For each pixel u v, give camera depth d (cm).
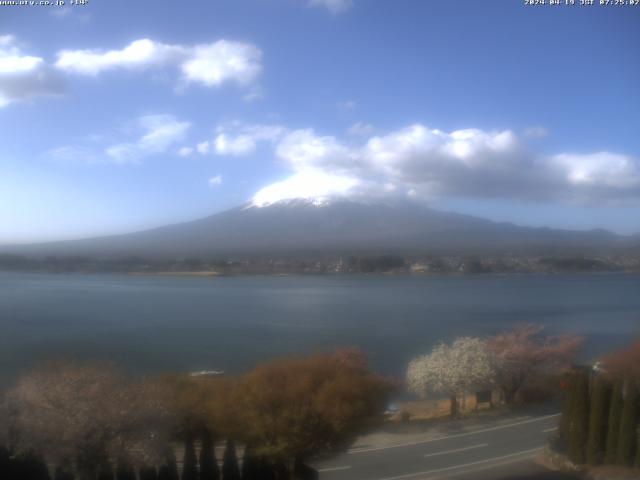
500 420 1088
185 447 811
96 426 773
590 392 912
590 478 842
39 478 768
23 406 780
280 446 809
